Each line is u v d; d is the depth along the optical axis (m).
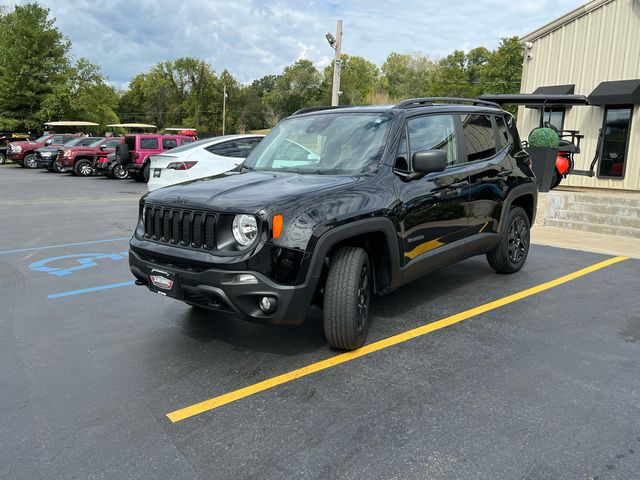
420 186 4.44
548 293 5.54
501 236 5.74
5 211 12.18
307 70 85.75
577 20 14.31
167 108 102.00
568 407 3.20
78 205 13.38
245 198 3.62
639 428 2.97
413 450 2.77
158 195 4.04
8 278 6.27
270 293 3.42
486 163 5.42
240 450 2.79
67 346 4.20
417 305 5.16
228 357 3.98
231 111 99.38
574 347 4.12
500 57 54.38
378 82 98.88
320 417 3.11
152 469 2.64
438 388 3.45
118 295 5.58
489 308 5.05
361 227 3.80
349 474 2.58
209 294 3.54
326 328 3.87
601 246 8.12
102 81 48.19
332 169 4.35
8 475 2.60
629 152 13.38
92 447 2.83
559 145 12.14
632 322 4.68
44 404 3.29
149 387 3.51
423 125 4.75
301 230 3.50
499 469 2.60
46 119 40.53
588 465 2.63
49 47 41.53
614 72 13.66
